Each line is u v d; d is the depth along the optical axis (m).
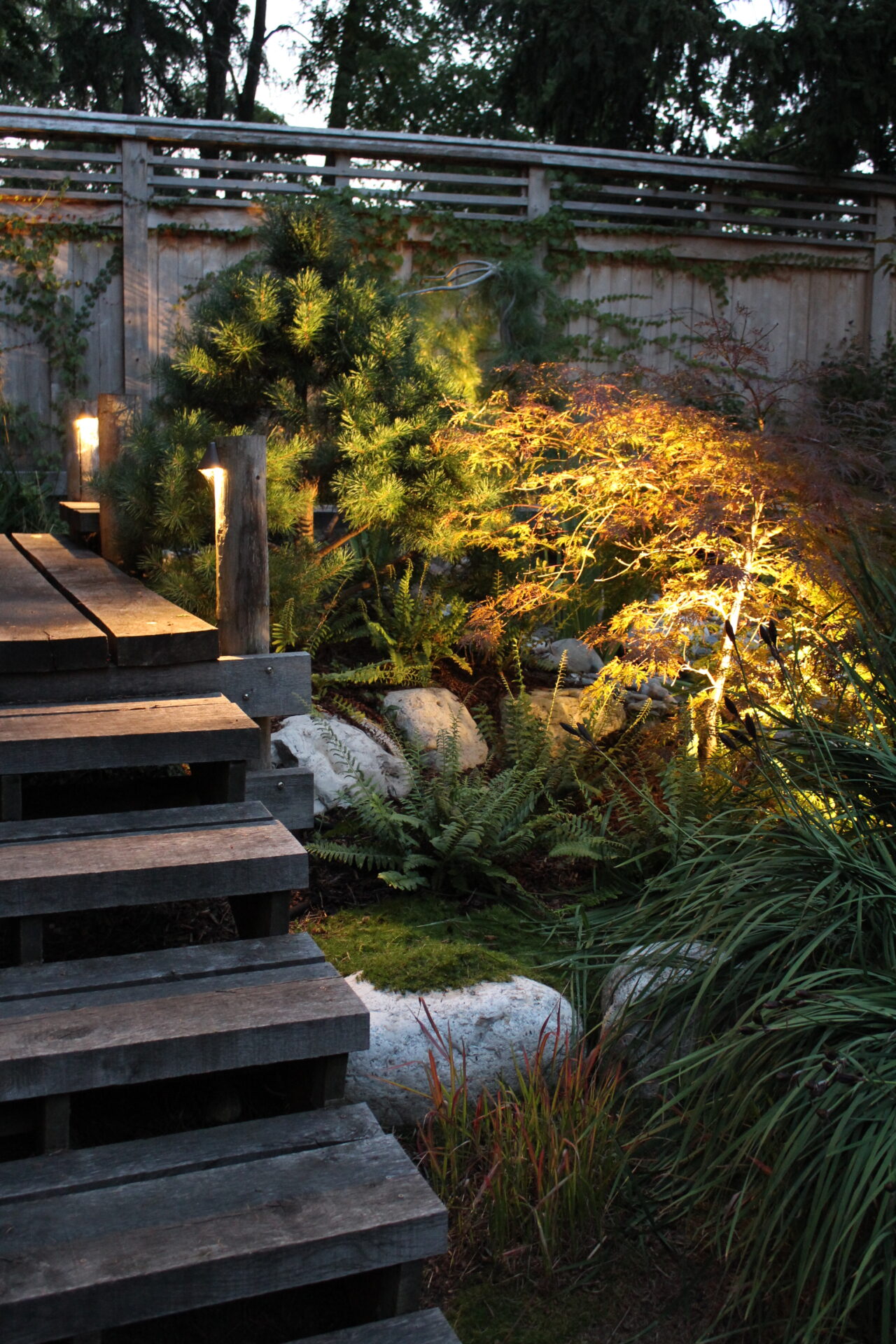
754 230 12.62
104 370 8.47
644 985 3.00
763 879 2.90
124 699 3.29
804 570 4.09
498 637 4.96
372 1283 1.99
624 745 4.65
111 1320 1.72
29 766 2.71
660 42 11.23
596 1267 2.38
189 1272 1.76
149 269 8.34
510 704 4.56
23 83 16.23
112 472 4.83
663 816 3.76
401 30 17.95
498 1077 2.81
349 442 4.71
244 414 5.14
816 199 11.48
